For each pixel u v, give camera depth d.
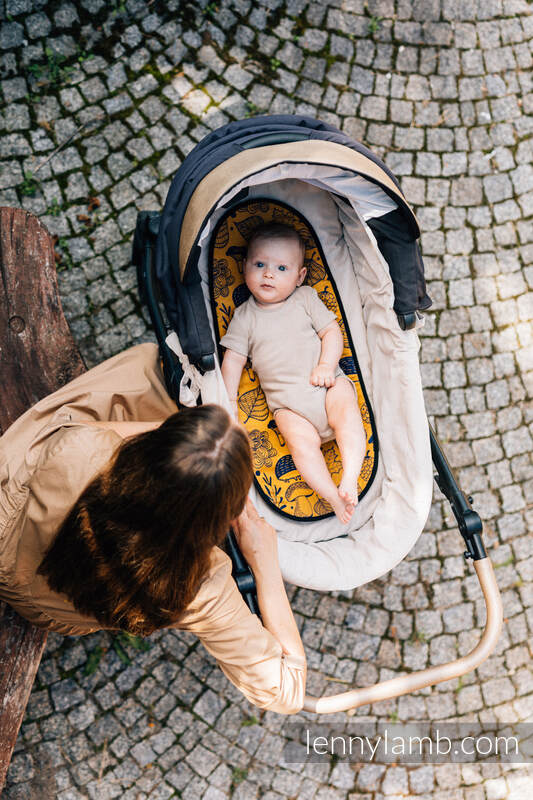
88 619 1.80
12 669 2.23
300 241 2.51
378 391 2.54
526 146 3.38
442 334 3.30
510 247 3.36
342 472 2.55
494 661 3.25
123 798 3.00
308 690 3.15
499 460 3.31
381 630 3.22
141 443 1.40
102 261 3.09
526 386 3.35
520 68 3.38
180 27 3.14
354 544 2.46
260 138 2.10
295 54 3.22
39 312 2.36
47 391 2.34
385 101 3.29
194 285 2.14
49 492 1.58
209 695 3.10
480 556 2.15
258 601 2.02
